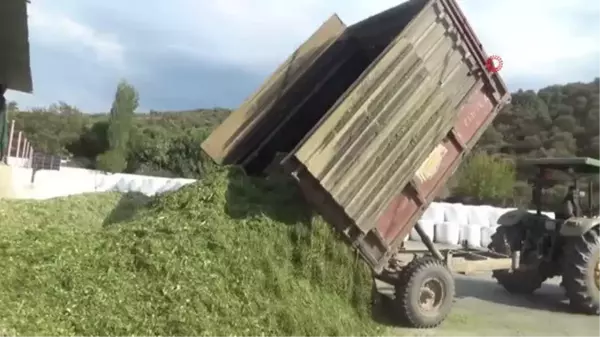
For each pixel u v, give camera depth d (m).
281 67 6.34
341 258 4.77
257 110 6.21
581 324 5.96
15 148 15.95
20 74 11.51
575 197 7.45
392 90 4.91
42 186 12.69
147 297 3.71
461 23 5.46
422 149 5.18
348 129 4.65
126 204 6.23
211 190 4.97
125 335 3.40
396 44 4.96
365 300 4.87
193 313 3.68
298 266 4.59
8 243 3.99
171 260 4.02
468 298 7.27
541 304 7.03
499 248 7.48
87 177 13.73
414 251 6.11
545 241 7.21
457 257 7.18
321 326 4.22
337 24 6.62
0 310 3.27
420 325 5.20
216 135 6.04
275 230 4.62
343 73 6.62
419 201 5.29
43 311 3.38
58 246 4.07
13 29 8.57
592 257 6.50
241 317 3.86
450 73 5.46
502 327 5.59
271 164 5.88
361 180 4.74
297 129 6.36
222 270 4.14
